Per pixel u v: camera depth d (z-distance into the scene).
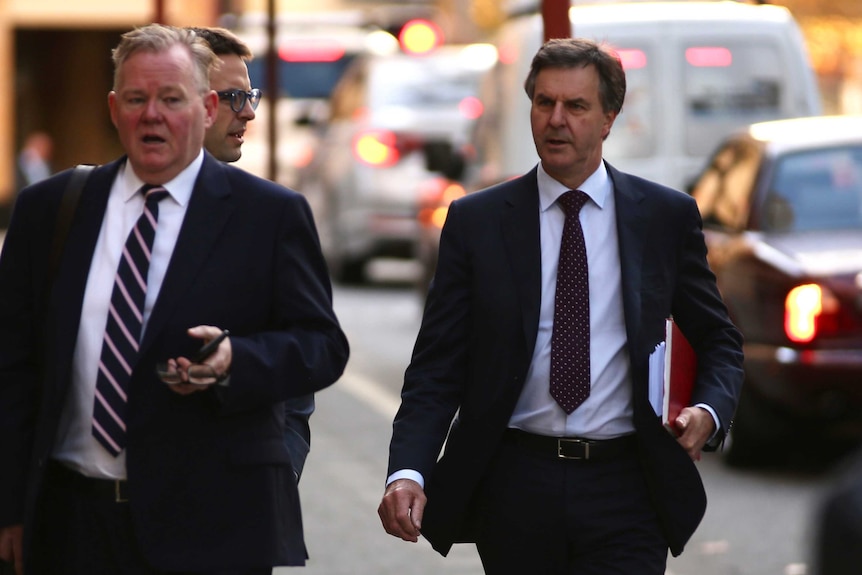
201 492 9.58
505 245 10.61
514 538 10.58
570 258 10.58
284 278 9.82
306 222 9.94
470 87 42.53
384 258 42.38
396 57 44.34
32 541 9.70
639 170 26.95
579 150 10.52
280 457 9.84
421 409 10.60
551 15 15.61
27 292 9.99
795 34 27.45
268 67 29.22
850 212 21.53
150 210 9.74
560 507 10.45
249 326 9.80
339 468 21.27
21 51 74.88
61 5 71.50
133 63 9.62
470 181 31.14
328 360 9.82
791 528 18.09
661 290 10.59
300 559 9.91
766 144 22.55
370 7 72.62
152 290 9.67
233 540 9.59
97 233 9.80
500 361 10.52
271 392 9.54
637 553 10.46
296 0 71.81
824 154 22.11
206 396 9.60
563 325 10.53
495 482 10.60
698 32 27.09
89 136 75.81
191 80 9.69
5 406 9.91
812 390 19.89
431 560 16.61
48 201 9.94
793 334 19.98
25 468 9.86
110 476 9.62
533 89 10.66
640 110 27.03
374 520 18.36
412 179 41.12
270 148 29.22
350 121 42.94
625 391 10.54
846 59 61.56
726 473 21.31
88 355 9.65
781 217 21.50
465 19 72.25
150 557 9.50
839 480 6.95
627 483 10.52
